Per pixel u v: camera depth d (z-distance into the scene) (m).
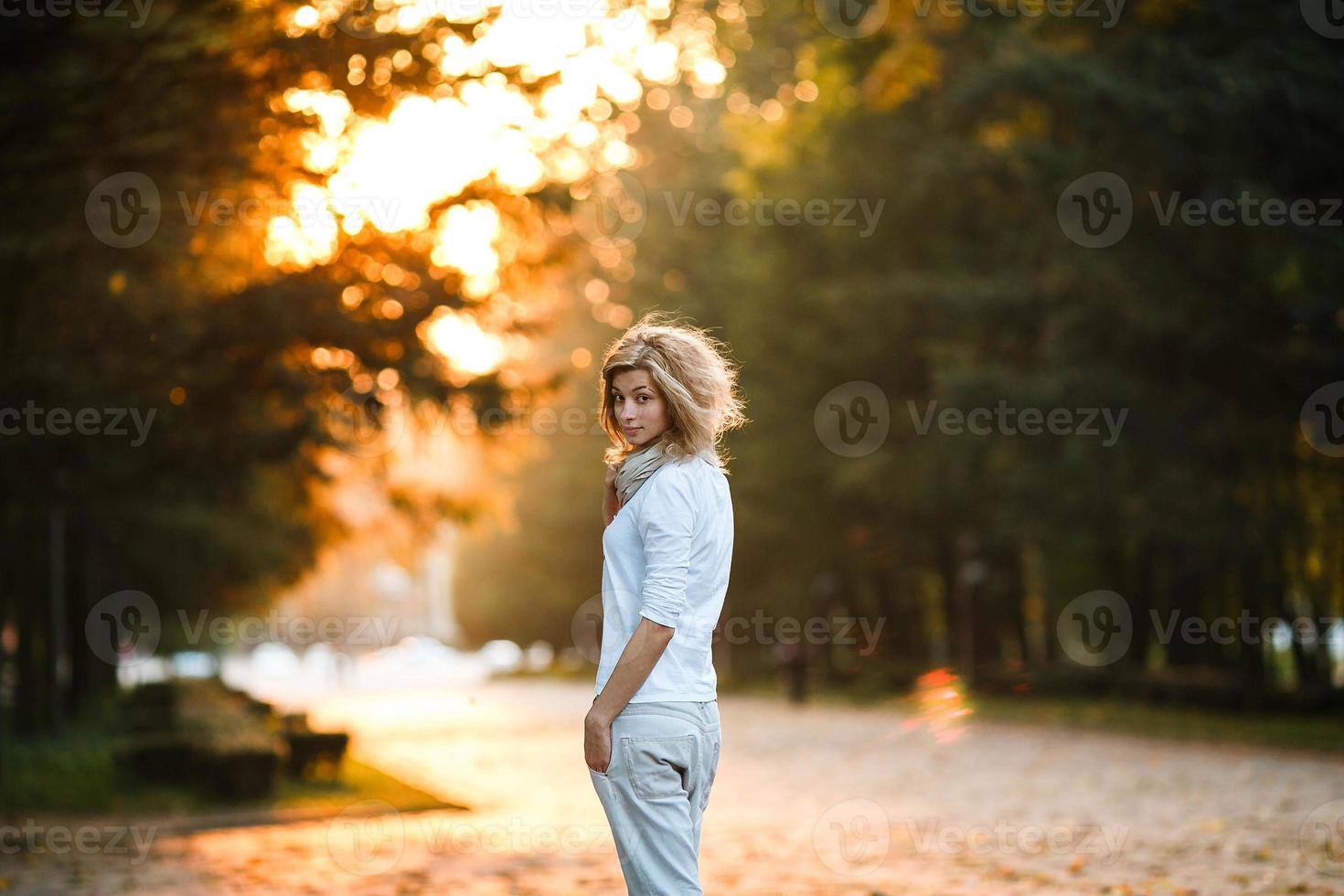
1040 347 31.67
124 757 20.97
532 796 20.72
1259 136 23.36
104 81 12.17
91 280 14.53
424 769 25.86
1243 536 27.72
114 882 11.93
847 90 36.22
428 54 12.80
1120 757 23.53
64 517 24.72
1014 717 33.91
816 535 50.44
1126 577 39.88
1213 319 26.00
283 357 14.95
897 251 40.78
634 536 5.21
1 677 31.81
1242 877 10.28
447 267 15.06
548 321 16.45
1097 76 24.27
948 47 28.58
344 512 25.41
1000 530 35.47
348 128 13.55
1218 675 32.84
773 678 58.78
